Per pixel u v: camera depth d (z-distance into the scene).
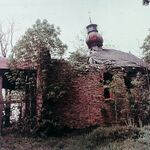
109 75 22.34
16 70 19.98
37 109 19.41
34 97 19.88
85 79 21.61
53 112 19.88
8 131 18.91
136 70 23.00
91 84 21.58
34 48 20.28
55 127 19.08
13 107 19.64
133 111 20.62
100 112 20.92
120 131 17.44
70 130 20.05
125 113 20.72
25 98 19.77
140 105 20.83
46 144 17.19
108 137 17.20
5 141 17.17
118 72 21.81
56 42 20.56
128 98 20.92
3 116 19.34
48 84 20.09
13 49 20.36
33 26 20.50
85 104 21.02
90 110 20.92
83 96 21.17
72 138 18.22
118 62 23.70
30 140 17.61
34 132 18.56
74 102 20.88
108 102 21.16
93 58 24.94
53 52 20.59
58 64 21.02
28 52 20.22
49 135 18.75
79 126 20.39
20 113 19.59
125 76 22.62
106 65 22.39
